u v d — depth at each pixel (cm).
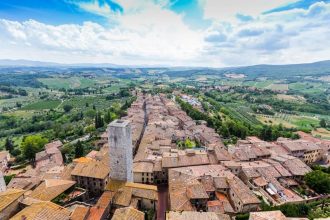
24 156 15438
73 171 9462
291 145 14725
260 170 11362
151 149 13538
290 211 8562
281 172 11462
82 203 7769
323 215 8550
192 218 6788
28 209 6116
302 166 12106
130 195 8419
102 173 9431
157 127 17800
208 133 17188
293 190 10712
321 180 10450
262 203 9081
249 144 15162
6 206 6247
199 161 11906
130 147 9356
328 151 15562
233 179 10094
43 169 12144
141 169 10994
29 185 9856
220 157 12469
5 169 13950
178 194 8831
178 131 17512
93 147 15788
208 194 9550
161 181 11269
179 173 10362
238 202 8962
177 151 13100
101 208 7456
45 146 16275
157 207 8788
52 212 6100
